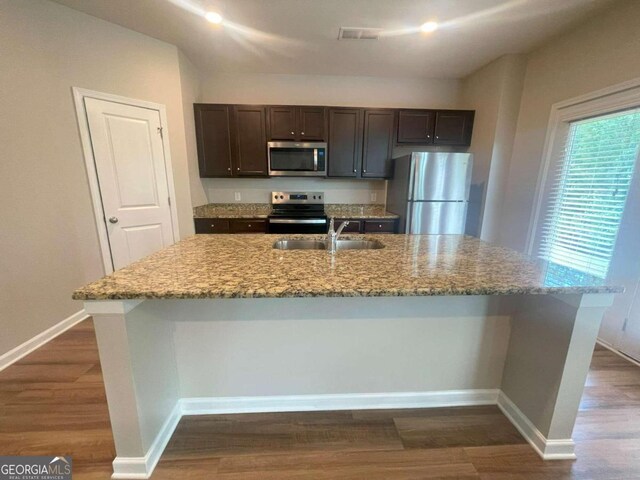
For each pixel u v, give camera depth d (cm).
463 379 163
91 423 147
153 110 284
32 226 209
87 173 247
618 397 169
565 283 114
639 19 197
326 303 147
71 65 229
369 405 161
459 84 381
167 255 151
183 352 149
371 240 203
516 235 317
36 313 213
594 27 229
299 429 147
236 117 346
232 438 141
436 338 156
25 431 142
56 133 223
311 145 354
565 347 122
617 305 216
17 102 197
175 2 217
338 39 273
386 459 132
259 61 328
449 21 239
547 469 128
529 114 298
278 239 195
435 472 126
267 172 362
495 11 224
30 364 193
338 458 132
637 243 201
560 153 266
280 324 148
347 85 376
